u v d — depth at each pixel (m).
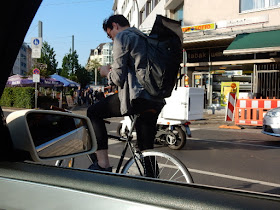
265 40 12.91
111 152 4.98
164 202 0.73
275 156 6.01
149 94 2.31
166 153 2.28
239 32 14.54
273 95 14.54
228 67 16.19
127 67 2.34
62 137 1.42
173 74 2.34
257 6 14.33
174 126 6.80
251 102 10.95
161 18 2.35
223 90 16.41
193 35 16.14
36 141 1.19
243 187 3.97
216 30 15.39
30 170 0.93
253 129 10.66
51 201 0.83
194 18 16.33
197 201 0.71
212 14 15.62
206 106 16.97
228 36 14.53
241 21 14.60
